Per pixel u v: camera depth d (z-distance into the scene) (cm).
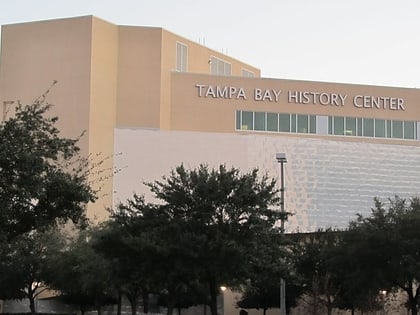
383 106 8181
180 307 5731
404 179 8006
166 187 3169
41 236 4534
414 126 8238
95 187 6850
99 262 4122
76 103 7094
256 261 2983
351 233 3794
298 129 7919
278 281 3397
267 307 5375
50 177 2175
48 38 7294
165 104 7538
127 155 7256
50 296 6181
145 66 7438
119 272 3083
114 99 7350
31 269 4722
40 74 7269
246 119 7800
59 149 2247
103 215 6788
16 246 4081
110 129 7262
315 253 4409
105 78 7262
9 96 7331
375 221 3688
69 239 4953
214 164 7494
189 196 3058
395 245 3547
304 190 7656
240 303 5553
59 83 7181
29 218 2200
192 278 3000
